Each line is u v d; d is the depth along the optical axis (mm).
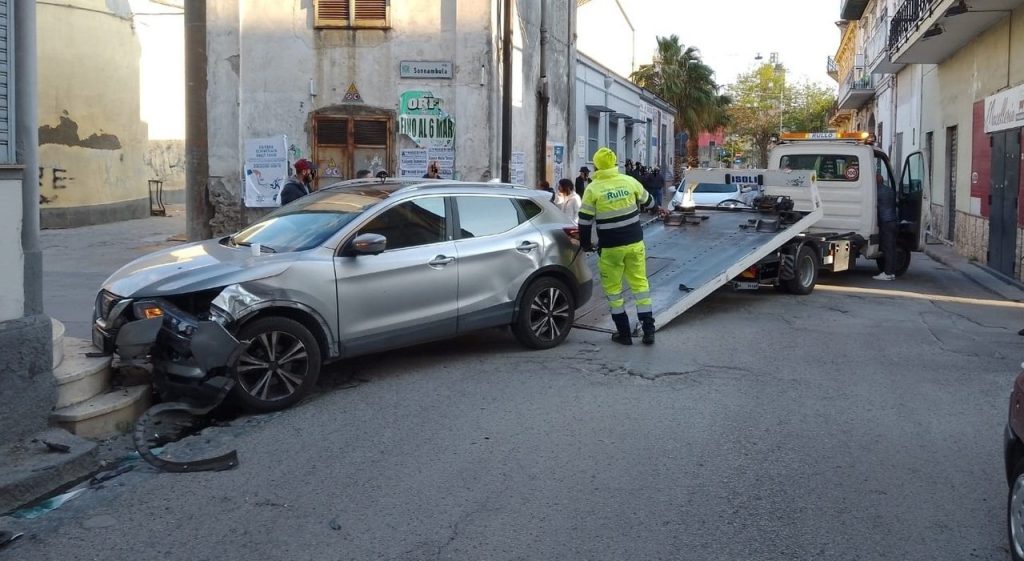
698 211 13500
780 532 4809
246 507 5172
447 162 16797
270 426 6684
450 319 8242
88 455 5734
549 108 20906
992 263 16797
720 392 7578
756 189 13352
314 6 16516
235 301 6770
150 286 6852
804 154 15391
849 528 4863
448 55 16672
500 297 8641
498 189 8945
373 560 4488
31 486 5301
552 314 9188
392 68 16656
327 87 16672
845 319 11227
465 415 6910
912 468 5789
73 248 17859
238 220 16875
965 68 19828
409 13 16594
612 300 9359
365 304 7594
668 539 4715
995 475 5672
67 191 22203
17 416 5906
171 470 5754
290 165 16781
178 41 31172
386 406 7180
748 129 71750
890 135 31734
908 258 16359
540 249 8961
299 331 7125
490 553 4551
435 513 5051
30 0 6109
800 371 8359
